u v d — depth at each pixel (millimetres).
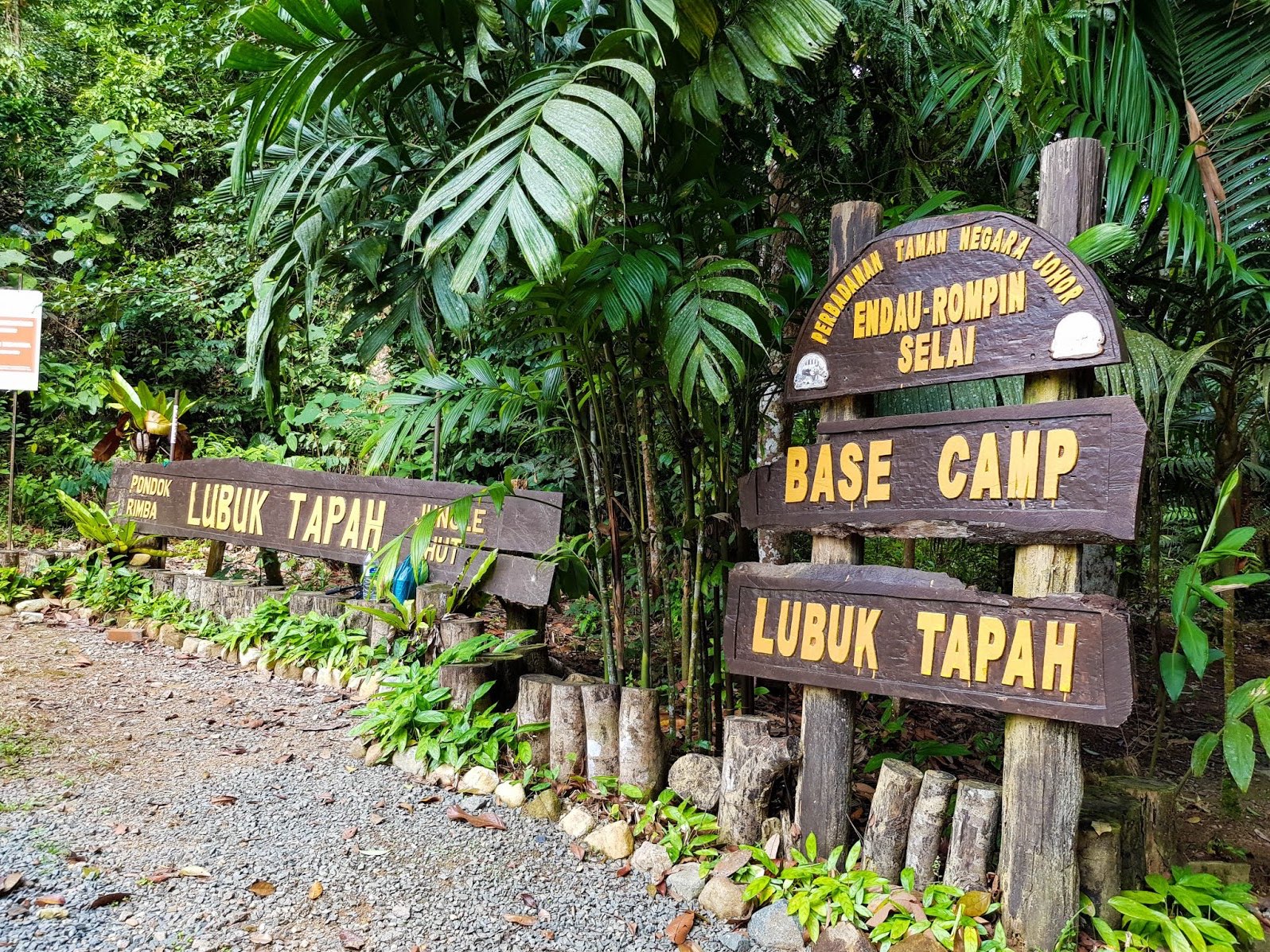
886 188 3324
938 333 2092
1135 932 1909
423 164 2893
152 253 8086
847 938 1938
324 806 2521
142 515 5016
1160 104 2725
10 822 2283
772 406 3432
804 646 2268
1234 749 1897
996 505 1988
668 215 2516
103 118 7062
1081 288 1896
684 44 2115
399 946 1889
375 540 3871
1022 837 1923
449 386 3041
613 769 2596
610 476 2729
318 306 6121
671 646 2936
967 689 1986
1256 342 2908
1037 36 2490
